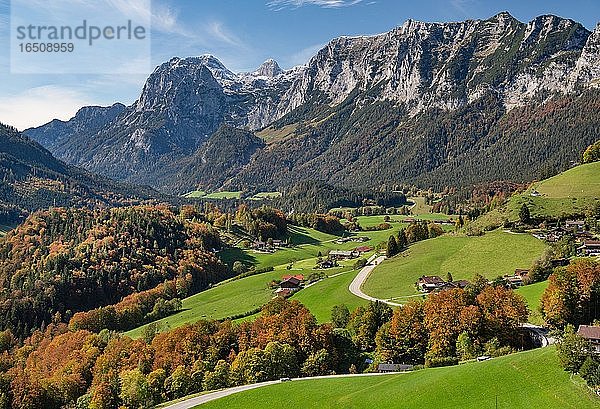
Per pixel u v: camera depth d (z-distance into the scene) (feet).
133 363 465.88
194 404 358.23
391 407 294.87
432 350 397.39
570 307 405.18
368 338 445.37
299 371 414.62
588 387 268.41
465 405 278.46
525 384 284.00
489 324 398.42
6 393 432.25
